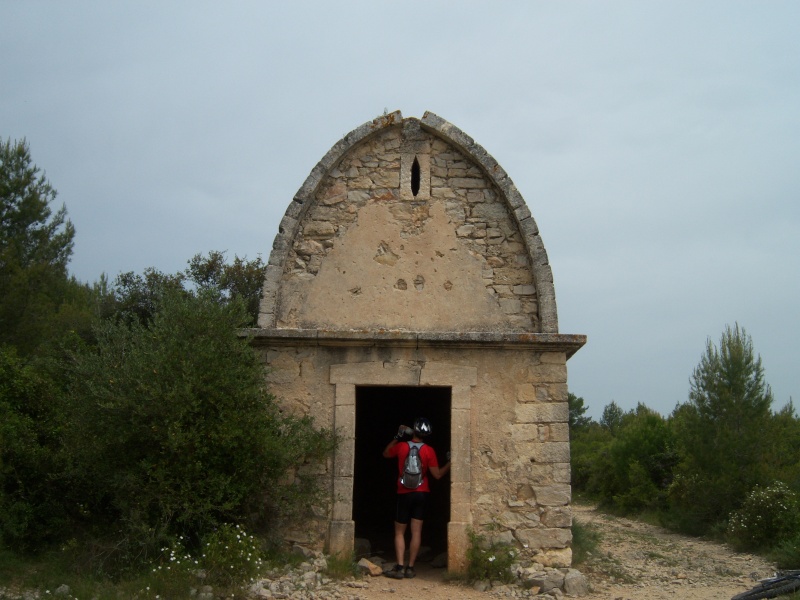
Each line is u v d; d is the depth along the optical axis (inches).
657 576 420.2
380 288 404.8
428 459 386.6
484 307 401.7
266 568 337.4
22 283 719.1
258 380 364.8
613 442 1049.5
